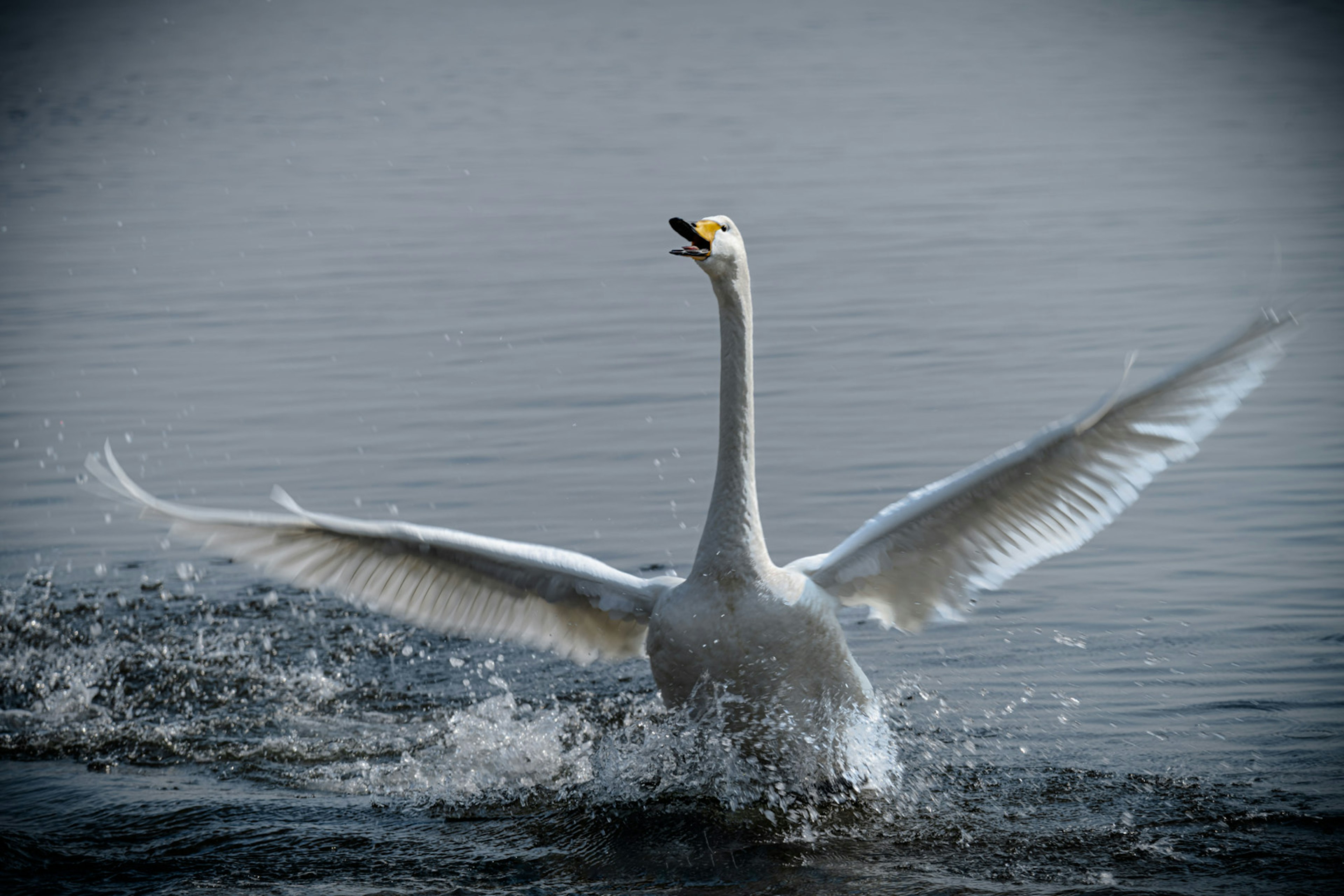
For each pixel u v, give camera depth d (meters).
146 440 17.16
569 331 21.19
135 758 10.04
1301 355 18.19
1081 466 8.19
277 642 12.16
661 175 33.75
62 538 14.48
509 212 30.28
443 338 21.03
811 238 26.38
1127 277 22.55
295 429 17.36
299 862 8.25
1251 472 14.45
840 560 8.88
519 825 8.77
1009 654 10.94
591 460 15.88
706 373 18.91
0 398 18.88
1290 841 8.02
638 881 7.90
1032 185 30.77
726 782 8.88
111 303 23.84
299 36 74.38
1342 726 9.46
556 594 9.38
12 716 10.77
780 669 8.52
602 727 10.38
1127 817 8.41
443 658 11.88
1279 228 25.33
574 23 76.25
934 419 16.47
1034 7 74.25
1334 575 11.92
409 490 15.16
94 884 7.98
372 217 30.48
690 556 13.23
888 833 8.39
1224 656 10.62
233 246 28.03
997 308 21.12
